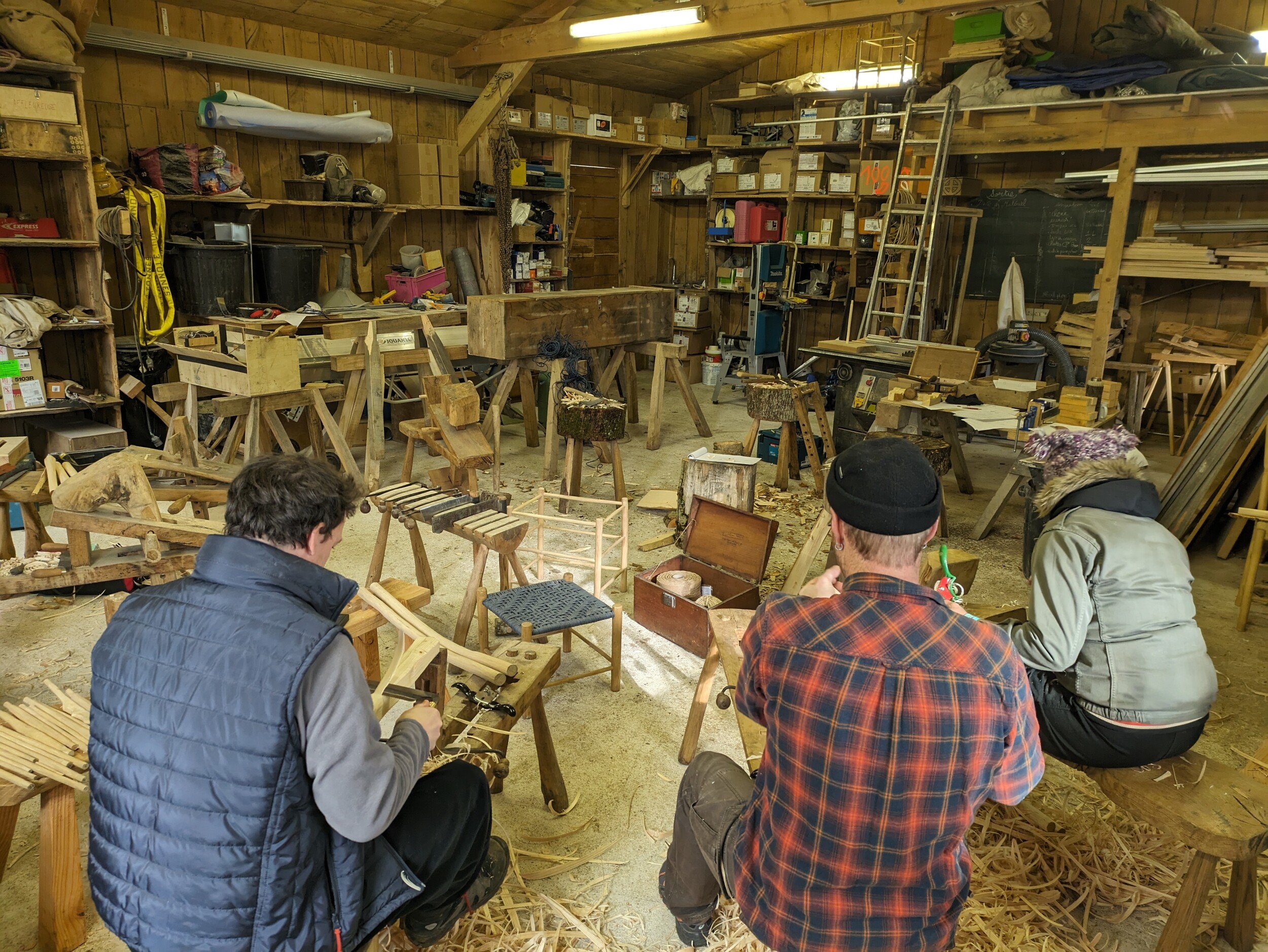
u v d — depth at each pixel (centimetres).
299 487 131
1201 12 651
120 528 274
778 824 130
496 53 716
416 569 377
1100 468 201
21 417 525
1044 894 210
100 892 127
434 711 154
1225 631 361
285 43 644
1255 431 427
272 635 122
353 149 696
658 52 817
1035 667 196
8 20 453
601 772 258
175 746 121
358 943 140
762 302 843
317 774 122
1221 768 192
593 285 931
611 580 375
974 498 542
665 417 750
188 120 600
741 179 882
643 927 200
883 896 124
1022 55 670
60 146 477
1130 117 600
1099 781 195
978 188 751
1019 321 630
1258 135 558
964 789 119
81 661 312
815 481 535
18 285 512
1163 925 205
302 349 492
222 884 120
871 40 801
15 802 177
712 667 253
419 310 639
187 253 554
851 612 123
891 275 765
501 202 753
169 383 537
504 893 206
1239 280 584
